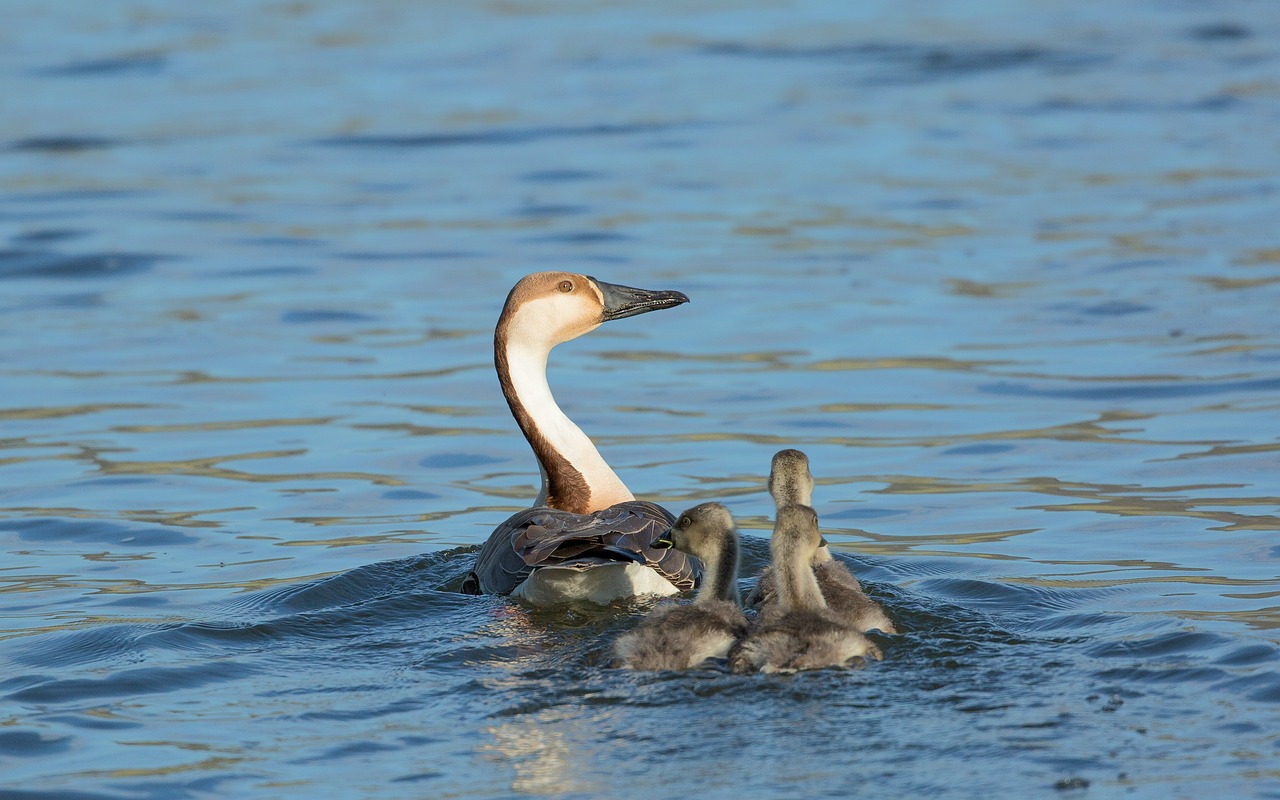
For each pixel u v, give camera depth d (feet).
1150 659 33.24
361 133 120.37
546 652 35.01
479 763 28.78
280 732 30.55
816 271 80.48
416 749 29.55
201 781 28.35
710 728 29.76
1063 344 66.33
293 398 62.54
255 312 75.51
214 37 160.66
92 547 46.37
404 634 36.88
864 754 28.30
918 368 64.18
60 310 75.92
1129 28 156.76
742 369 65.41
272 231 91.97
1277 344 64.44
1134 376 61.52
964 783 27.04
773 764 27.99
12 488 52.01
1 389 63.62
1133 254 80.12
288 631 37.24
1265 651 33.22
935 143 112.47
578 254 85.20
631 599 39.11
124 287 80.18
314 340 70.90
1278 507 46.83
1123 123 116.57
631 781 27.53
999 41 151.53
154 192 101.60
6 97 131.64
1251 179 96.27
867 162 107.45
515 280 80.48
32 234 90.48
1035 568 42.45
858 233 88.12
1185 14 163.63
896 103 127.34
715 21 166.71
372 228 92.73
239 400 62.18
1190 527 45.44
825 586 37.70
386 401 62.34
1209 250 79.87
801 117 122.93
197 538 47.26
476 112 127.44
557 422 46.03
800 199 97.25
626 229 90.94
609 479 45.83
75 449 56.24
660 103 129.39
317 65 146.72
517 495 52.03
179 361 67.67
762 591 39.75
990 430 56.29
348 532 47.98
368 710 31.60
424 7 179.52
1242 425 55.11
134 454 55.77
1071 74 136.46
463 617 38.14
